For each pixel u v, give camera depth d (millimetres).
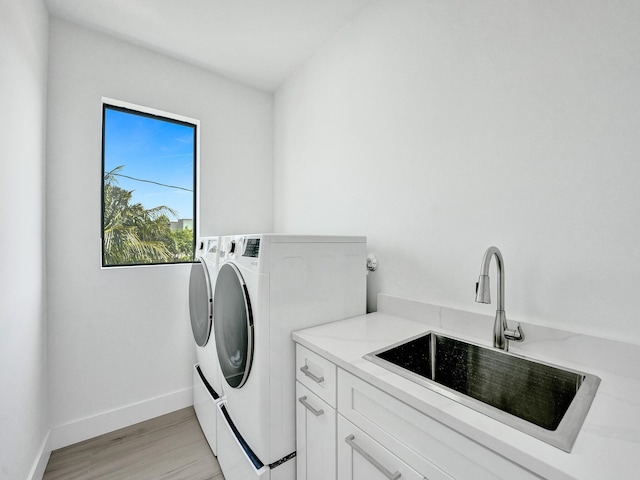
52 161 1717
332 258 1417
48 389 1707
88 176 1837
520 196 1109
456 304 1318
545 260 1048
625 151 882
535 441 582
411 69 1501
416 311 1442
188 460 1645
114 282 1933
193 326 2047
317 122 2154
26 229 1347
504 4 1149
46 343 1682
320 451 1096
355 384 936
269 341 1187
